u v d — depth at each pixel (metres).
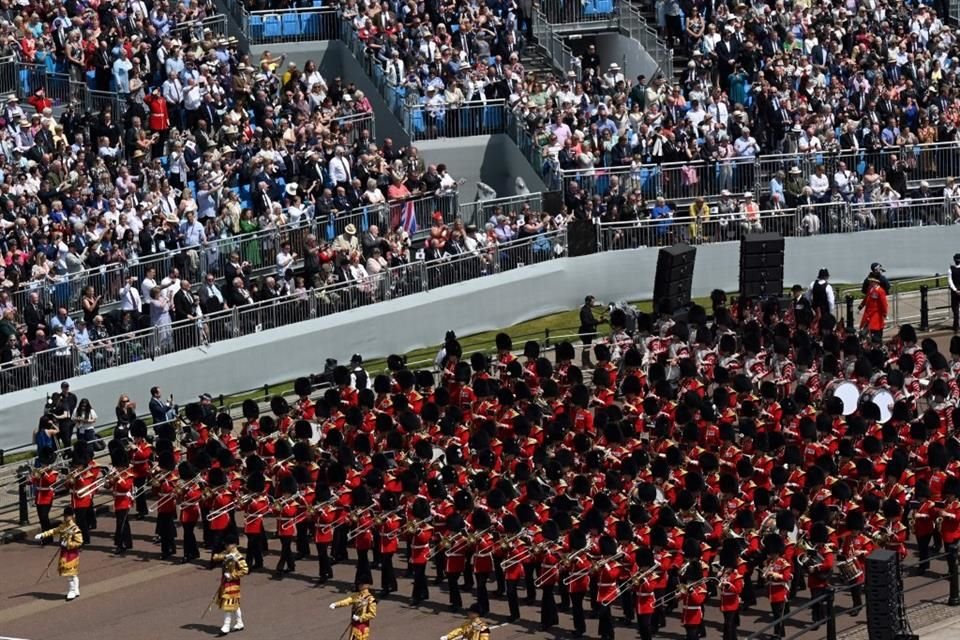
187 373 141.50
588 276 157.50
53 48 160.00
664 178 162.88
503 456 118.25
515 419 122.94
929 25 182.25
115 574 118.25
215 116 157.38
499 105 169.38
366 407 126.25
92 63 158.88
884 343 141.25
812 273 161.38
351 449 121.44
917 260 162.38
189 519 119.31
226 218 149.25
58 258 142.00
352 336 147.62
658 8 182.62
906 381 128.62
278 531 117.44
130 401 129.88
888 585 97.94
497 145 169.62
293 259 149.12
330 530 115.75
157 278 144.88
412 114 166.75
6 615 112.31
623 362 133.62
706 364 132.75
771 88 167.25
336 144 156.12
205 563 119.56
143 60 158.88
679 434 121.12
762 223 160.50
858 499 112.50
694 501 110.31
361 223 153.88
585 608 111.88
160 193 148.00
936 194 167.75
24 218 142.00
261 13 171.38
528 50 179.62
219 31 171.25
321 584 116.12
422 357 148.25
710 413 122.62
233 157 154.12
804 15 178.12
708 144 164.00
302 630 108.69
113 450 121.88
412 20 172.00
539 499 112.12
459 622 109.81
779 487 113.75
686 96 171.00
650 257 158.38
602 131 164.38
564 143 164.88
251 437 122.12
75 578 114.44
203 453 119.38
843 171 165.25
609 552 106.56
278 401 125.81
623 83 168.88
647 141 164.12
